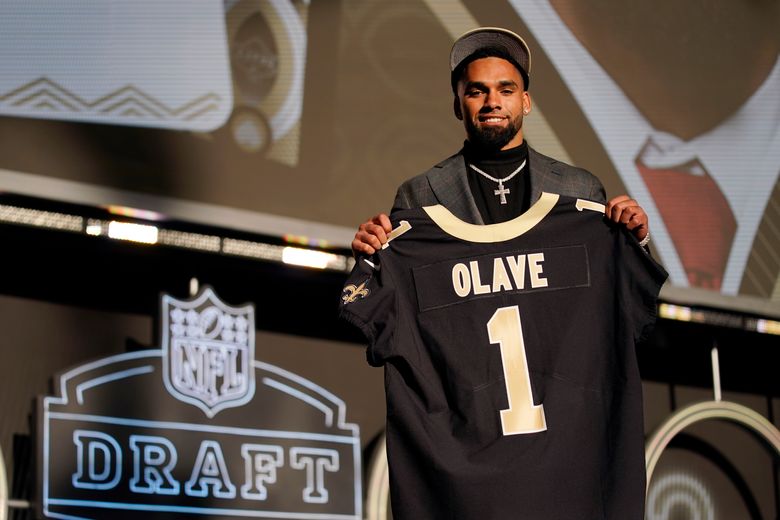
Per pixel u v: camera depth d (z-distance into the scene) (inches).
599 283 151.9
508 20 328.5
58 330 310.2
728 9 356.2
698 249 346.0
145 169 290.0
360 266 151.7
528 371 148.9
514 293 151.5
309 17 309.9
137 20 294.4
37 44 284.4
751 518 396.2
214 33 300.2
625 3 343.3
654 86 344.5
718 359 406.3
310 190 306.3
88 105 286.7
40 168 279.6
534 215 154.2
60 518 285.7
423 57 320.2
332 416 327.9
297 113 306.7
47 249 310.7
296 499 317.4
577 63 335.9
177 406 306.0
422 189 159.5
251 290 338.0
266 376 320.8
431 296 151.7
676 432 344.8
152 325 322.3
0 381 299.1
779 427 411.8
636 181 339.9
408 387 149.6
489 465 144.6
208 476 306.8
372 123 313.7
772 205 356.2
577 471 145.0
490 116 153.2
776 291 355.3
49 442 287.9
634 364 148.0
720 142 351.6
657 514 377.7
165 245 303.4
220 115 298.7
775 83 359.3
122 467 296.2
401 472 146.5
